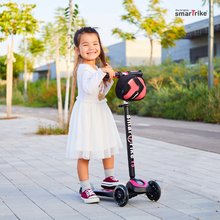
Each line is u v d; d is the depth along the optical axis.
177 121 19.20
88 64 5.34
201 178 6.70
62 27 21.30
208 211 4.82
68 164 8.09
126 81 5.06
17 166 7.94
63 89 35.22
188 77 24.03
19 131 14.74
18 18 20.22
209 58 19.69
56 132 13.46
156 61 47.03
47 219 4.61
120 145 5.44
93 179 6.64
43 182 6.49
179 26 32.88
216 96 18.56
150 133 13.80
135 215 4.70
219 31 33.94
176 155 9.12
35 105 38.59
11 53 21.70
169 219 4.53
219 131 14.24
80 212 4.85
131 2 32.75
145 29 32.62
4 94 53.00
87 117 5.23
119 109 24.70
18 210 4.97
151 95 23.17
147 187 5.19
